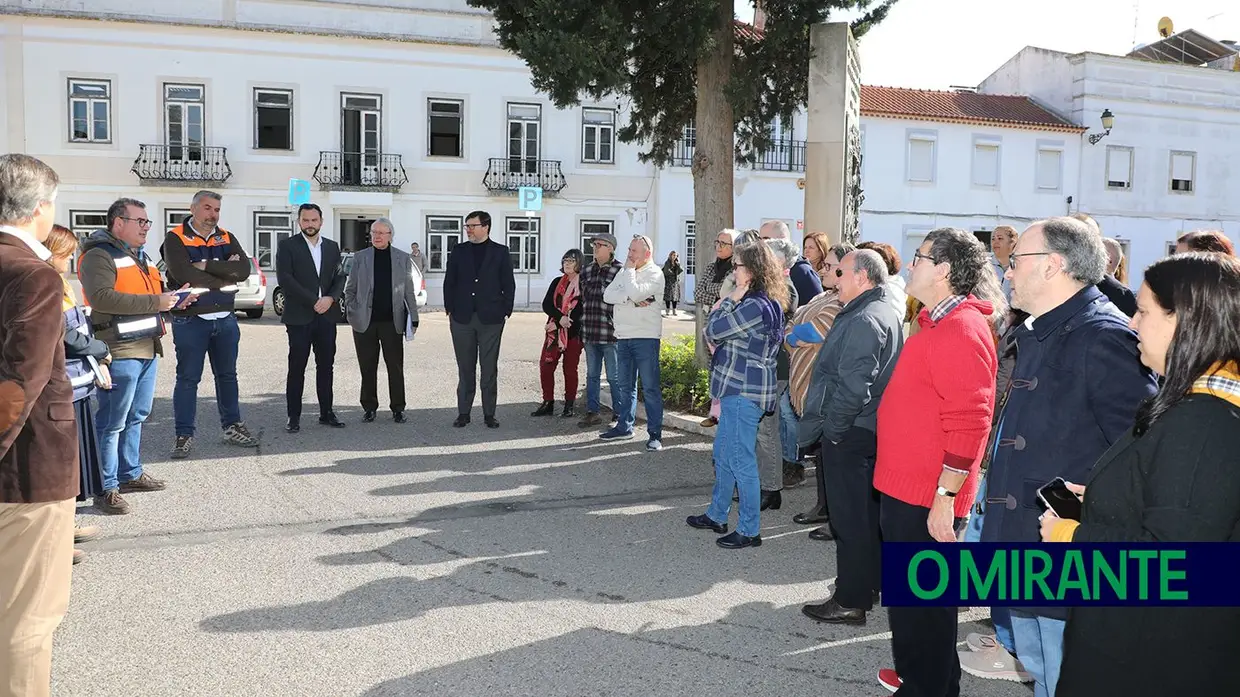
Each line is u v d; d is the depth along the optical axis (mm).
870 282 4449
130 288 6316
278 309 22422
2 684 3135
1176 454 2096
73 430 3295
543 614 4660
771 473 6703
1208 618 2076
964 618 4828
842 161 9422
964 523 5004
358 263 9414
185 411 7844
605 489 7121
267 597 4809
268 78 27703
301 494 6824
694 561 5531
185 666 3984
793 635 4480
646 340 8406
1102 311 3141
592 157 30438
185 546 5617
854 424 4426
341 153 28422
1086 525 2295
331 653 4141
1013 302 3324
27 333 3039
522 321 23859
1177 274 2193
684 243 31281
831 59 9438
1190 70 36844
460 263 9336
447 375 13180
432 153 29172
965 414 3354
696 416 9469
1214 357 2111
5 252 3123
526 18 10336
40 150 26422
